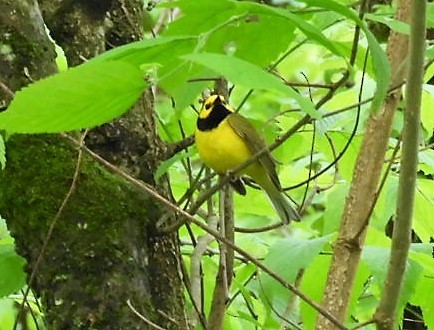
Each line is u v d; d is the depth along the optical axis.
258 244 9.17
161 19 8.73
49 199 5.69
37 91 3.37
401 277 4.74
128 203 5.89
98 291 5.60
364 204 6.23
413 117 4.35
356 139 8.21
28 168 5.73
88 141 6.15
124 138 6.23
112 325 5.57
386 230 9.32
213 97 7.97
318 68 10.54
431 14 4.92
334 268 6.12
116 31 6.71
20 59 5.66
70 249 5.64
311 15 5.53
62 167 5.76
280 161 8.38
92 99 3.46
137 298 5.71
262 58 5.17
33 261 5.77
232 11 4.50
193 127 8.54
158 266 6.07
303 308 7.03
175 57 4.05
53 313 5.65
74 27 6.54
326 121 7.23
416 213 8.36
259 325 7.73
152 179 6.28
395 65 6.23
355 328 4.88
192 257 6.91
